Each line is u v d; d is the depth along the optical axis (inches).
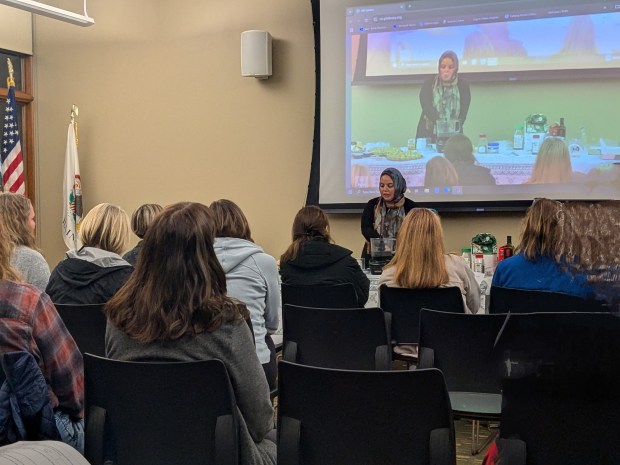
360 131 218.2
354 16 217.6
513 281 101.0
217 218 110.6
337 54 220.1
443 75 208.2
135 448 68.5
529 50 199.3
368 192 218.2
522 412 56.3
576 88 195.0
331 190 222.2
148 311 66.7
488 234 188.2
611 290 43.9
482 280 142.4
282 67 235.5
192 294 66.7
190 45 249.3
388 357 107.0
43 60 270.7
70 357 71.8
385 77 214.8
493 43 202.8
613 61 191.5
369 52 216.4
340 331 109.3
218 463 65.1
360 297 136.6
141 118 257.4
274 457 72.2
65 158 267.6
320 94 222.5
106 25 261.4
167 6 252.4
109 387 67.2
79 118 266.4
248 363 68.3
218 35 245.0
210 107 247.0
